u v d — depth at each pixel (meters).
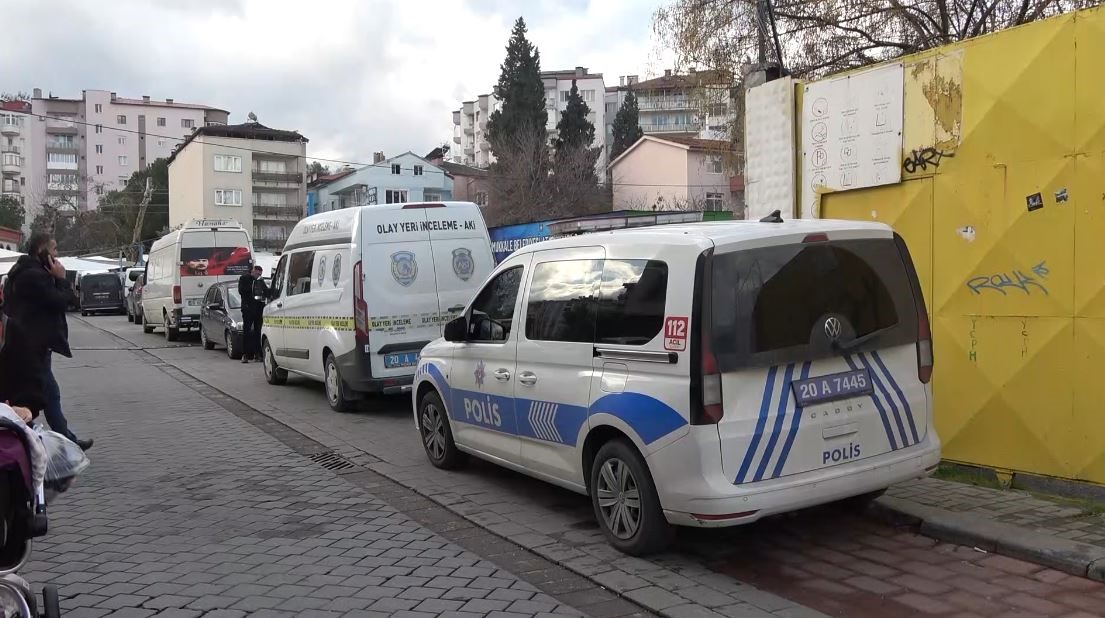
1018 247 6.20
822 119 7.86
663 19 18.34
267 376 13.96
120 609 4.61
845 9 15.20
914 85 6.96
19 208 90.88
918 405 5.26
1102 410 5.73
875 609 4.41
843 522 5.85
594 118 90.56
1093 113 5.75
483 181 54.41
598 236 5.73
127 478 7.68
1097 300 5.75
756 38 17.20
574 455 5.69
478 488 7.07
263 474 7.79
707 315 4.69
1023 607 4.35
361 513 6.47
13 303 7.90
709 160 26.62
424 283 10.52
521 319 6.30
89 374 16.03
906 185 7.08
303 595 4.77
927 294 6.88
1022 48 6.17
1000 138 6.31
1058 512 5.56
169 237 23.52
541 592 4.77
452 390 7.23
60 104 113.12
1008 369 6.29
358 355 10.23
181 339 24.12
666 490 4.83
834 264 5.06
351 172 69.12
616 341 5.28
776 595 4.63
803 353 4.87
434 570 5.16
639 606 4.54
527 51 54.09
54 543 5.81
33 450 3.46
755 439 4.69
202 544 5.75
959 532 5.29
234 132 69.56
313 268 11.65
